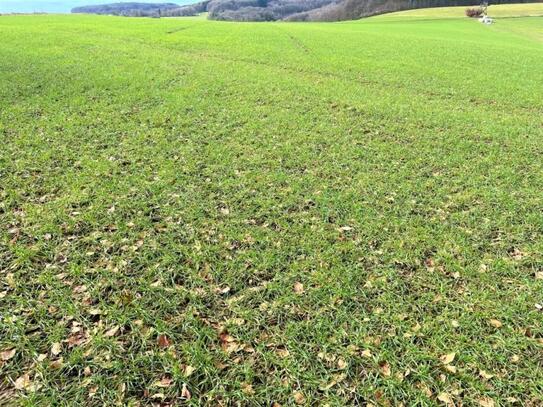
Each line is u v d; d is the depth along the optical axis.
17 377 4.73
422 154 11.15
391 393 4.58
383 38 39.91
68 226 7.42
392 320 5.52
